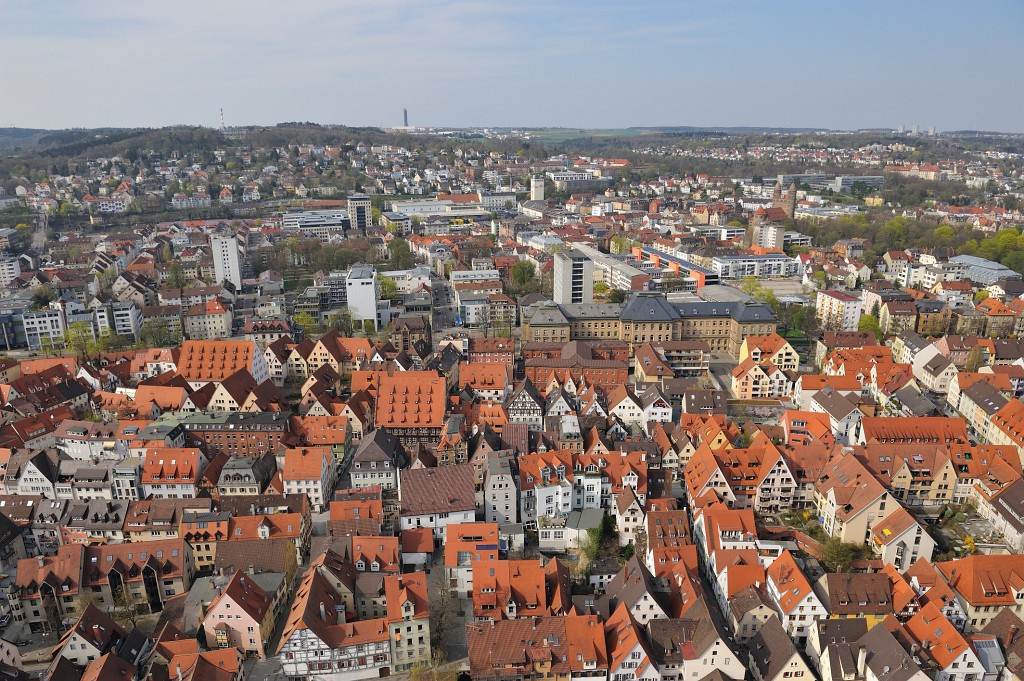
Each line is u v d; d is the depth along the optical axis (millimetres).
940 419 195375
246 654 138500
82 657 131875
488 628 134000
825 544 166000
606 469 184500
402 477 182000
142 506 173875
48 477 186000
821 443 196125
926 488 181625
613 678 130000
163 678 122500
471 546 156750
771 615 140125
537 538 178000
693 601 140125
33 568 150375
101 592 152250
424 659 137625
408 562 164625
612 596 147000
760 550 162125
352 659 134250
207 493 189375
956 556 161500
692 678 130000
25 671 136625
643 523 171625
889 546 157250
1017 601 137875
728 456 186375
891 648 125062
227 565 155250
